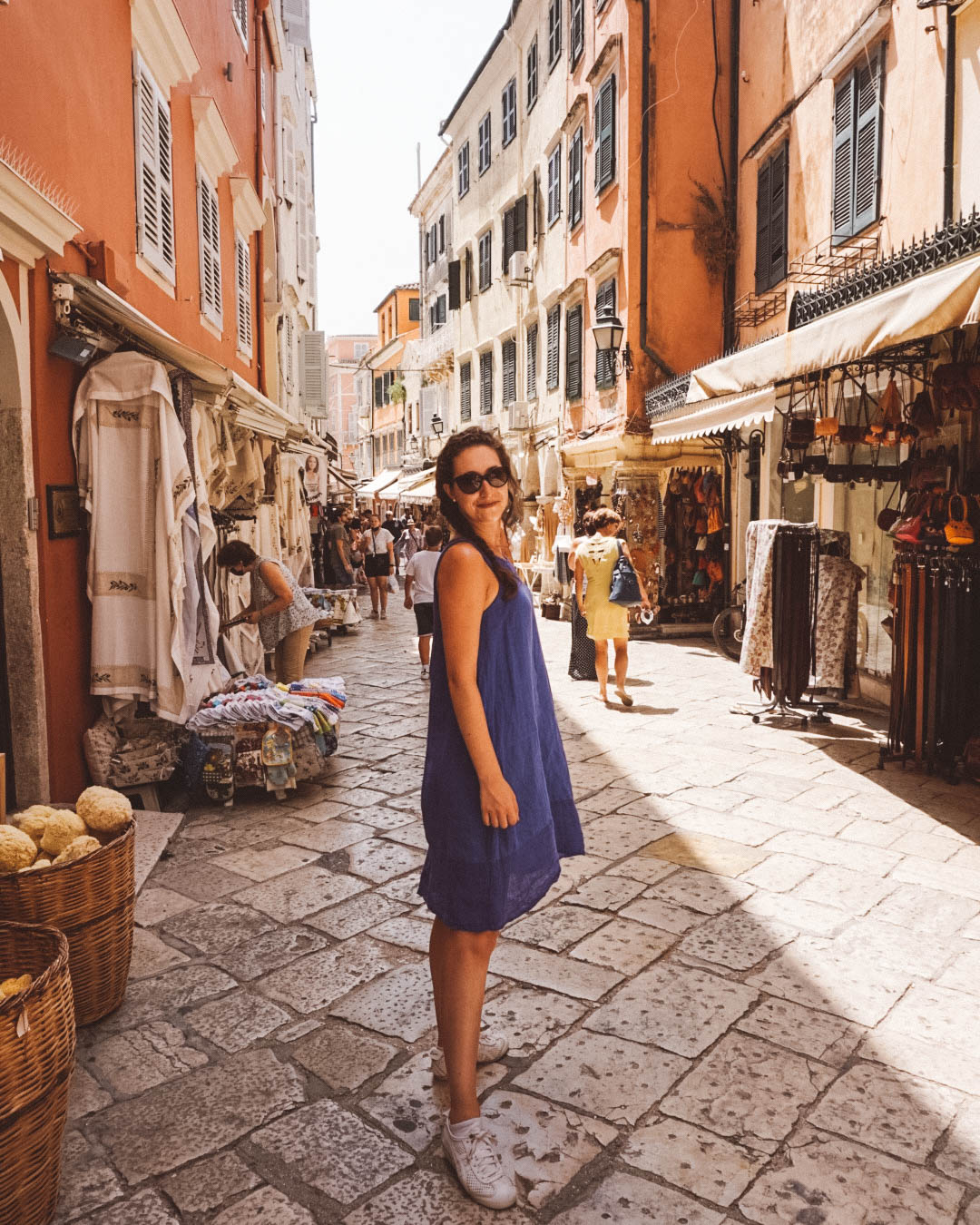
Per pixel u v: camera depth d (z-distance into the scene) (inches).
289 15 755.4
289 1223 89.0
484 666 94.3
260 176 545.6
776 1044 118.0
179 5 321.1
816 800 219.3
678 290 535.5
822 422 274.7
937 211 291.7
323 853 189.0
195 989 134.3
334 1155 98.4
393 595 898.1
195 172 359.3
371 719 317.7
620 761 255.1
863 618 350.0
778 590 295.0
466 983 95.7
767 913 157.3
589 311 621.9
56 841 128.7
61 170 200.8
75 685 205.0
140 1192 93.4
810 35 410.6
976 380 227.1
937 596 228.4
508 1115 103.9
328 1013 127.4
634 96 525.3
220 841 196.7
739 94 522.9
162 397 203.5
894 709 246.2
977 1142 99.3
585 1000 129.2
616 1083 109.8
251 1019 126.0
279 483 547.8
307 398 892.6
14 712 183.2
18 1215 84.7
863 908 158.7
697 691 360.5
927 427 256.5
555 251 708.0
